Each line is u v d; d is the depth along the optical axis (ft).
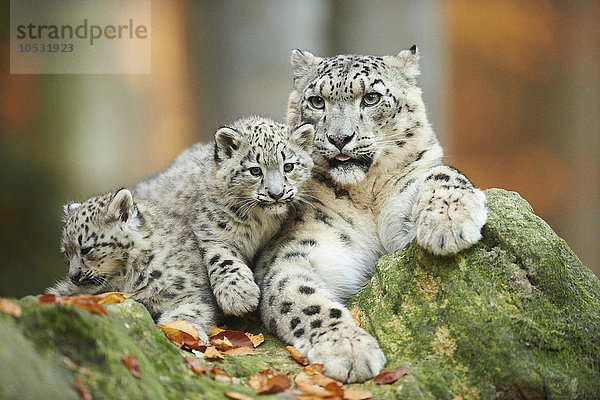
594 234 102.83
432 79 99.50
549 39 102.06
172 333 27.07
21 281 70.64
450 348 26.55
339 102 35.32
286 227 35.63
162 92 92.89
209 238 34.14
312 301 29.73
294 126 36.45
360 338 26.91
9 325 18.69
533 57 102.47
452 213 28.45
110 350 20.90
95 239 31.58
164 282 31.63
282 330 29.89
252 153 33.91
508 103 103.14
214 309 32.24
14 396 15.92
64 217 36.09
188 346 27.30
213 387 23.56
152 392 20.89
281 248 34.24
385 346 27.45
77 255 31.81
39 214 75.31
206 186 35.12
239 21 96.07
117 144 86.89
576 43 101.60
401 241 34.65
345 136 34.24
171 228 33.81
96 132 84.89
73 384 18.84
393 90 35.91
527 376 25.26
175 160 42.52
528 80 102.83
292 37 96.12
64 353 19.71
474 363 25.95
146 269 31.86
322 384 24.93
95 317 21.57
